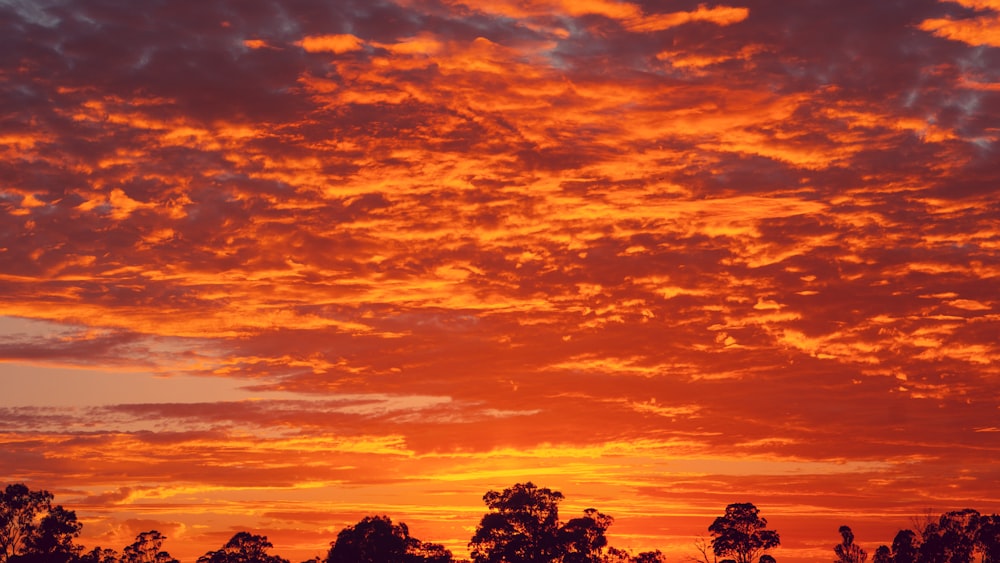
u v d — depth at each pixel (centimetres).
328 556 10919
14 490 10006
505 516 11219
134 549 11344
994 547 10731
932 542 11019
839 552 11875
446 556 11162
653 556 11462
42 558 9912
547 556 10956
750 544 11238
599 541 11406
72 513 10225
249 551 11575
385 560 10794
